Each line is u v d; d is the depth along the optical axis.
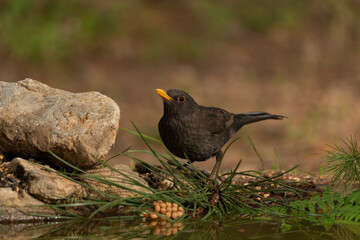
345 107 17.33
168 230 6.25
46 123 7.28
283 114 17.22
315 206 7.31
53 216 6.65
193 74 20.22
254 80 19.92
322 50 22.25
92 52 21.20
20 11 21.16
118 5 23.39
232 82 19.73
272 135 15.77
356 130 15.66
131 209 7.09
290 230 6.18
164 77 19.88
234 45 22.69
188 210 7.12
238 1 25.62
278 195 7.81
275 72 20.56
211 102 18.08
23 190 6.84
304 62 21.28
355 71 20.62
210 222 6.58
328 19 24.45
